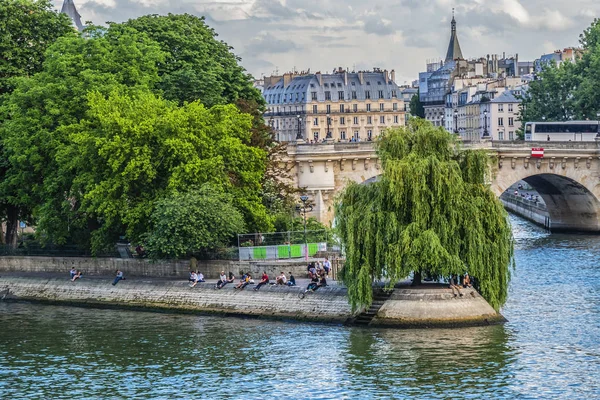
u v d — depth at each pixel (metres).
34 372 110.06
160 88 162.12
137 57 158.88
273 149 164.25
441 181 120.19
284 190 163.50
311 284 127.12
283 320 126.94
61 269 154.75
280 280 131.12
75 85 152.62
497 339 115.69
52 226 150.75
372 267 121.25
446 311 120.12
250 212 144.75
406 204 121.19
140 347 117.75
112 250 150.88
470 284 123.06
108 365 111.50
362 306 121.75
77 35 162.25
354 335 118.12
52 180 151.00
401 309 120.50
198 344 117.75
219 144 144.50
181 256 142.25
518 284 149.75
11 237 166.62
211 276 140.75
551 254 182.50
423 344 113.94
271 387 102.56
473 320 120.62
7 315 138.50
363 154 182.62
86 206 146.38
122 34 163.50
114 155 141.62
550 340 115.25
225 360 111.25
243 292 131.50
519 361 107.94
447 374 104.50
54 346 119.81
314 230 147.00
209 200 138.12
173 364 110.88
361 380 103.50
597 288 145.62
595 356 109.38
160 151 142.62
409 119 125.50
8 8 163.75
